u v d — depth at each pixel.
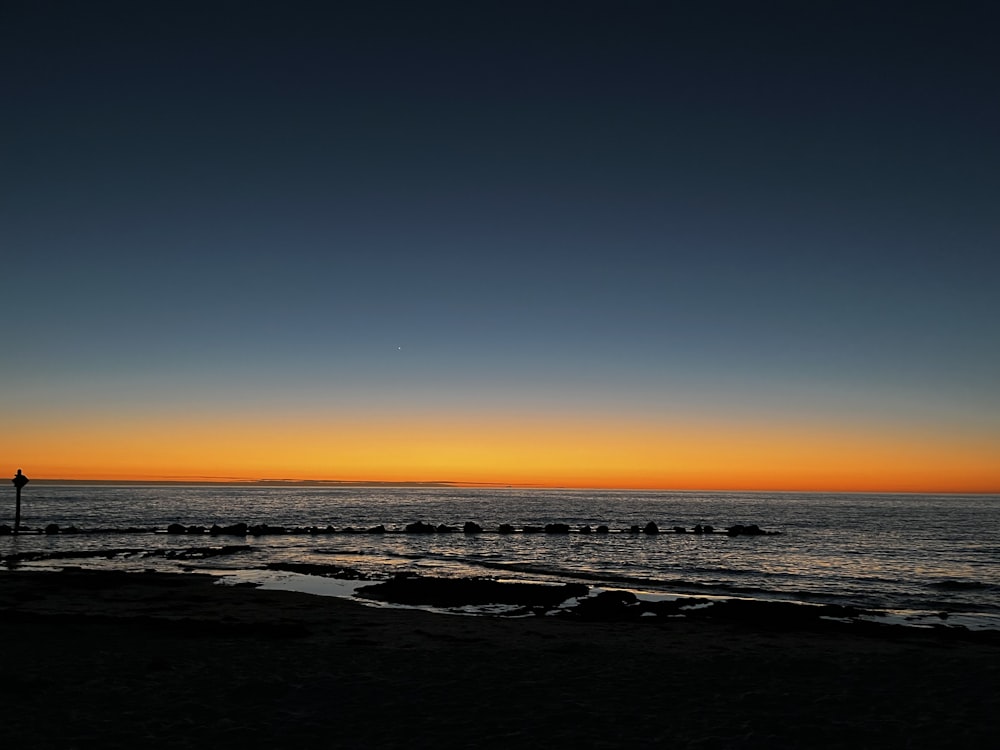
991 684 13.39
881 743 9.98
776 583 34.06
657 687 13.04
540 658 15.60
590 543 58.56
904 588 32.62
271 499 167.88
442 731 10.30
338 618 21.34
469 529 69.50
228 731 10.08
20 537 55.91
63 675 13.04
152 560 40.28
